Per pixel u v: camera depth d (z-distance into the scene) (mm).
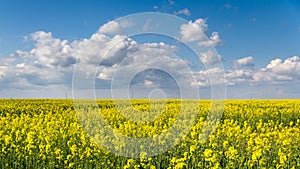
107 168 9984
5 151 11094
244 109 23469
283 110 23531
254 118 20703
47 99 37219
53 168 10266
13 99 35750
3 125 16062
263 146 11383
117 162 10617
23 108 25250
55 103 30766
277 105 27562
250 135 12922
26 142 12148
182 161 10055
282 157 9656
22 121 16156
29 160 10750
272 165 9977
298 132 15070
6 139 11555
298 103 30297
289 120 20375
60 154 10930
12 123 15578
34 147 11102
